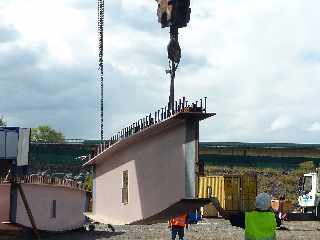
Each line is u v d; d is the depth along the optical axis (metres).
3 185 17.25
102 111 12.30
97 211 12.58
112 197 11.28
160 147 8.77
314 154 77.62
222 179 39.25
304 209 41.34
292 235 29.30
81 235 24.23
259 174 76.88
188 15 8.26
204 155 78.62
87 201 22.88
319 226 35.41
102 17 11.90
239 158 78.56
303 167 76.50
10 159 19.56
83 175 74.88
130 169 10.02
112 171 11.28
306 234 29.91
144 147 9.34
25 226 17.64
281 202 40.38
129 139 9.51
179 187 8.12
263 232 7.44
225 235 28.02
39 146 75.44
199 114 7.75
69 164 76.06
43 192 18.77
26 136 20.20
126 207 10.29
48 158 75.94
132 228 31.17
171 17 8.16
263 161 78.12
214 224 35.38
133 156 9.84
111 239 24.02
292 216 41.56
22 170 20.19
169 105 8.24
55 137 121.62
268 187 74.81
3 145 19.52
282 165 77.94
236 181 39.19
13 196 17.19
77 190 21.70
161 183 8.72
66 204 20.67
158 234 27.66
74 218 21.61
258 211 7.52
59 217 20.06
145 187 9.31
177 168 8.21
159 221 10.02
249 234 7.47
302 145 85.75
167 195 8.49
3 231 17.55
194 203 8.17
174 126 8.27
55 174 75.38
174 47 8.41
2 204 17.19
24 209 17.53
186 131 7.93
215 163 78.88
